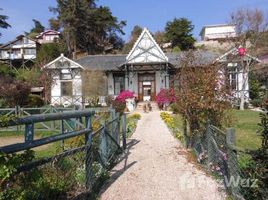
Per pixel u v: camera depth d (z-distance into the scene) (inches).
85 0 2709.2
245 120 773.9
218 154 282.5
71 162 239.8
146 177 305.4
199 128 374.9
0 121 143.2
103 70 1437.0
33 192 181.5
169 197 248.7
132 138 557.3
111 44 3011.8
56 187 213.5
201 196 248.7
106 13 2869.1
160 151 434.3
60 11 2719.0
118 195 255.0
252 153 196.1
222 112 359.9
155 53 1375.5
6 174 136.8
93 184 261.6
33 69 2050.9
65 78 1467.8
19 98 1205.7
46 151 403.5
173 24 2632.9
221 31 2810.0
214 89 361.1
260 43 1384.1
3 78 1518.2
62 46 2618.1
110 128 373.1
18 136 693.9
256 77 1448.1
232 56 1222.3
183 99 398.0
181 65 450.0
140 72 1421.0
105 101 1360.7
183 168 336.5
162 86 1406.3
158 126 730.2
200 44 2746.1
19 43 2667.3
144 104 1291.8
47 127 711.1
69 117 215.2
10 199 141.2
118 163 367.9
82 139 284.5
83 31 2758.4
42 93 1524.4
